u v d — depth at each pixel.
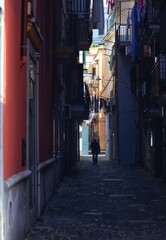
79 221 11.20
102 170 29.77
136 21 26.44
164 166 21.45
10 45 7.61
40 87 12.58
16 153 8.22
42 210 12.45
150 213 12.53
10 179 7.44
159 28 21.08
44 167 13.20
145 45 24.73
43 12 13.52
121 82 36.44
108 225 10.70
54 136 18.11
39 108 12.28
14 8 7.95
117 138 36.97
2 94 6.90
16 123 8.23
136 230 10.10
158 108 22.50
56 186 18.75
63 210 13.01
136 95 34.34
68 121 28.62
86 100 32.25
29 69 10.12
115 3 32.81
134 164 35.25
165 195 16.53
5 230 6.97
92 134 61.44
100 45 56.16
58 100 20.39
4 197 6.91
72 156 32.38
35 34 10.34
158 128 24.02
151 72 22.73
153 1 21.12
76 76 27.81
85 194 16.84
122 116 36.28
